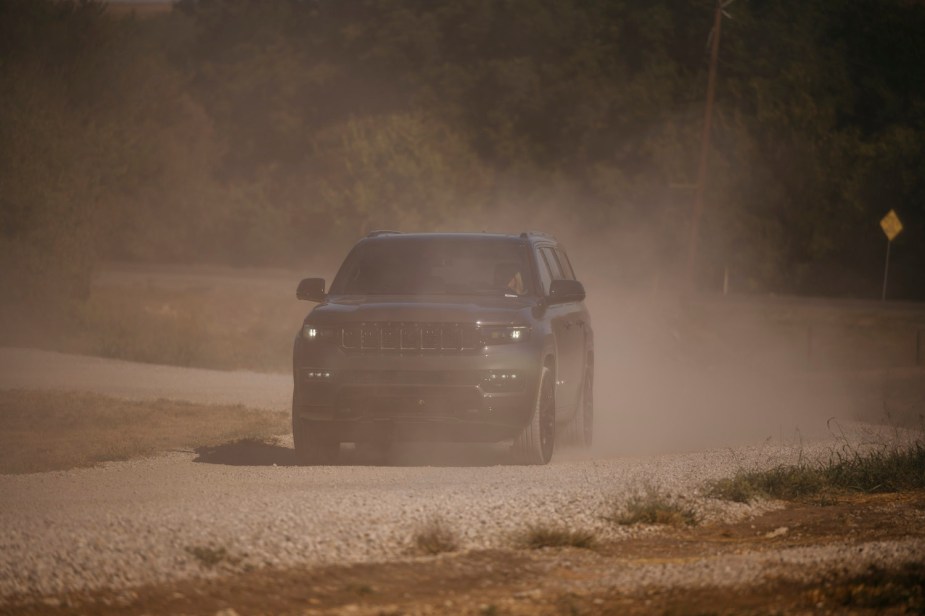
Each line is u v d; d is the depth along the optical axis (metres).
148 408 40.50
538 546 16.08
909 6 141.75
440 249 27.86
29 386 47.06
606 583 14.09
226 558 14.58
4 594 12.99
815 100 132.00
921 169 121.44
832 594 13.20
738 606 12.93
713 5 149.62
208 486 21.48
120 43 123.69
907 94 135.50
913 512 19.83
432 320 24.39
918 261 124.50
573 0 166.88
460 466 25.69
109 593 13.21
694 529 18.03
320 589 13.67
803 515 19.53
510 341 24.62
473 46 171.00
